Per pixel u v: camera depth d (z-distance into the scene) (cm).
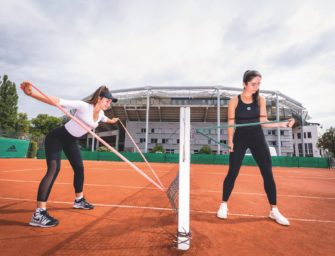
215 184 473
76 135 192
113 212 216
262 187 440
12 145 1697
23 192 317
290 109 3291
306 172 1138
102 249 132
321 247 144
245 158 1780
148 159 1973
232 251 134
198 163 1938
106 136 4059
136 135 3506
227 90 2733
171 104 3238
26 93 135
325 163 1841
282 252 135
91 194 316
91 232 160
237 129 214
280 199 319
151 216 204
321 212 240
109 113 3494
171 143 3447
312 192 398
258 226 184
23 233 155
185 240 133
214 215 215
